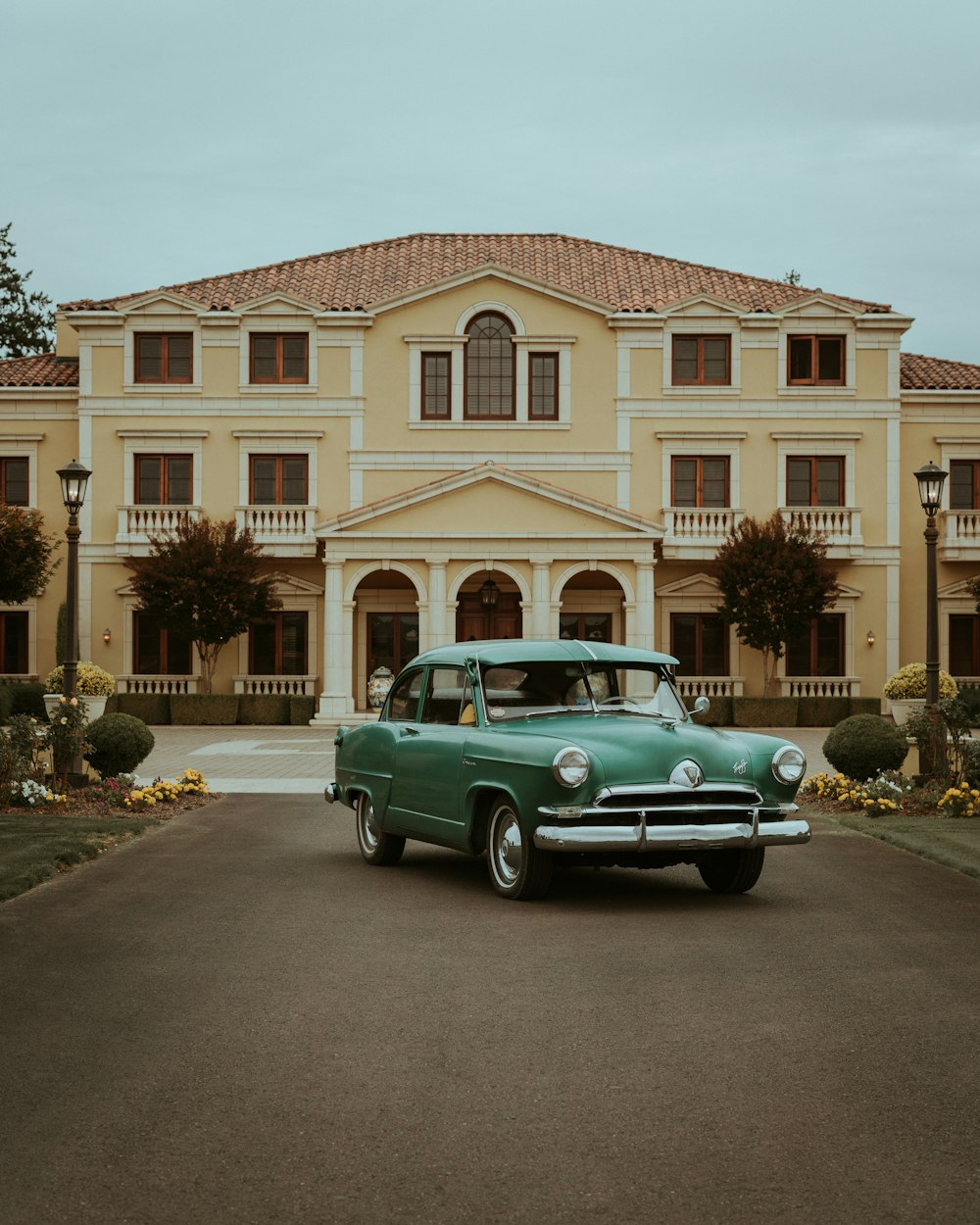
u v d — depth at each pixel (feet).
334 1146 15.31
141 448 120.26
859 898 32.45
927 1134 15.66
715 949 26.25
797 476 121.70
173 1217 13.41
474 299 120.57
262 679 119.65
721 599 120.47
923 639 122.42
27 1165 14.75
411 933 27.84
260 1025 20.52
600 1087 17.44
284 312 120.37
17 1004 21.84
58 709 55.36
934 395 122.62
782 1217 13.35
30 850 38.09
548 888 31.45
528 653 34.94
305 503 120.88
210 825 47.44
